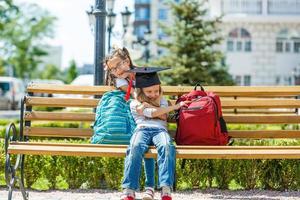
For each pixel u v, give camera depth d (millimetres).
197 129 6062
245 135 6664
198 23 29391
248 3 43531
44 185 7637
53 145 5664
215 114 6109
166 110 5836
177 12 29516
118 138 6023
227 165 7367
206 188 7480
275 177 7395
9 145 5594
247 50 44562
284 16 43438
